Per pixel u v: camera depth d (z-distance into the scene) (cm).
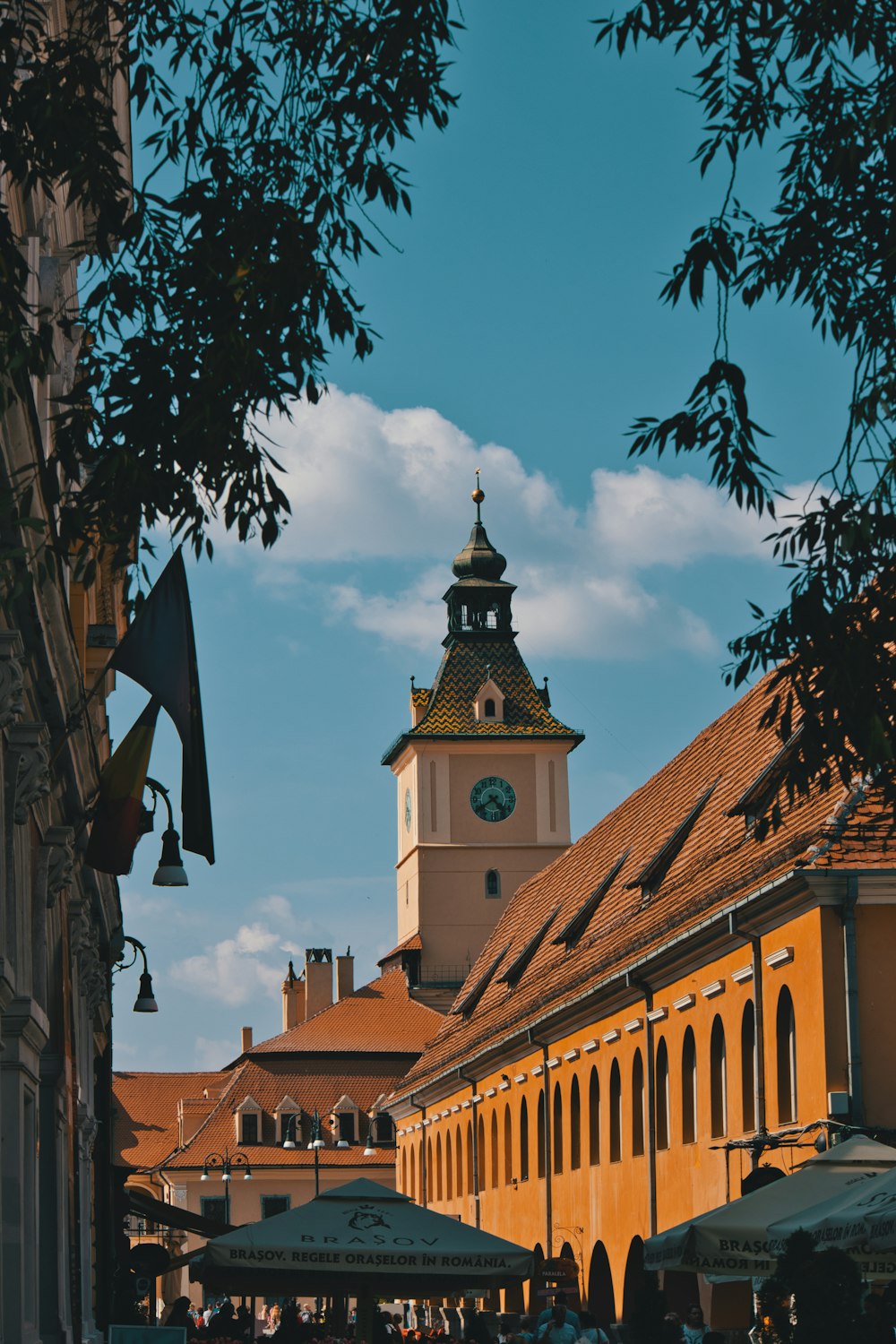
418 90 1230
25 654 1888
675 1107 4641
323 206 1238
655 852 5503
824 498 1249
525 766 13988
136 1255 4803
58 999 2608
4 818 1956
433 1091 8262
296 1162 12331
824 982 3550
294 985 16100
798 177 1280
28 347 1127
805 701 1278
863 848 3566
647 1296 2236
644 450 1248
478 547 14450
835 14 1224
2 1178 1941
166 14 1238
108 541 1217
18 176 1202
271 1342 3102
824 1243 2120
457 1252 2941
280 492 1220
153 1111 15650
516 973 7119
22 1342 1967
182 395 1184
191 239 1203
